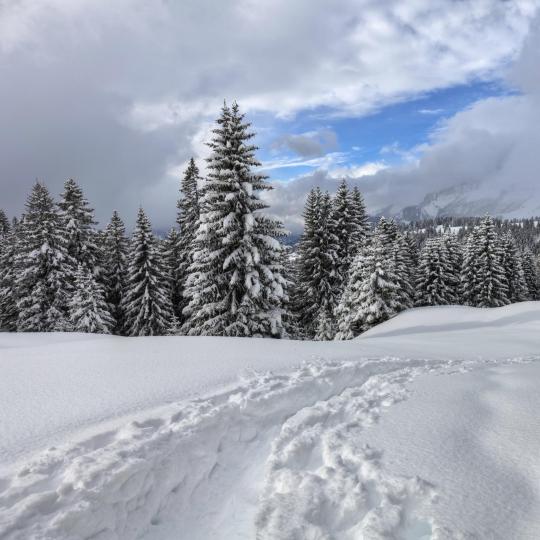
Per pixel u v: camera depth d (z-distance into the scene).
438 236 46.22
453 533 3.22
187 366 8.05
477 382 7.78
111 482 3.68
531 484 3.94
